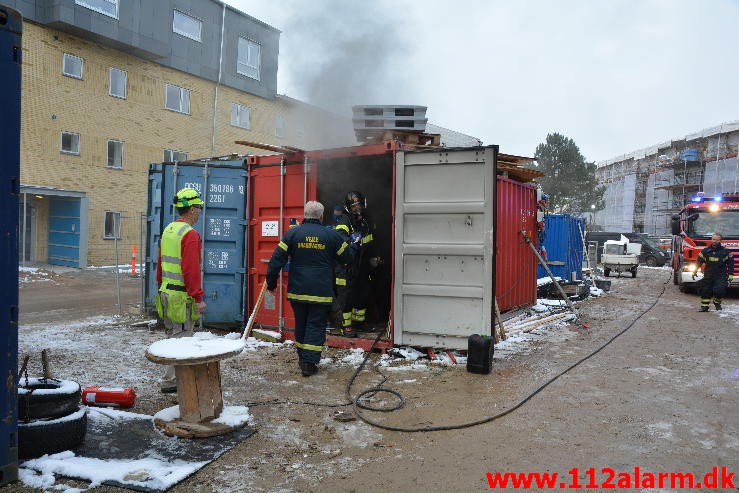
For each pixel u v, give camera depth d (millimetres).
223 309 8156
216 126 26234
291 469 3596
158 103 23656
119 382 5523
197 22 25047
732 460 3814
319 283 5918
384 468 3637
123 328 8414
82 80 20766
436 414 4723
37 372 5793
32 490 3199
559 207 51406
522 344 7926
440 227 6621
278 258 5973
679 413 4840
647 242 32625
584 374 6227
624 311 11844
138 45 21656
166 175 8500
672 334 8969
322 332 6051
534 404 5066
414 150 6695
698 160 47031
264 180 7988
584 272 16859
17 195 3221
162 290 5000
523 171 8922
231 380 5750
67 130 20359
